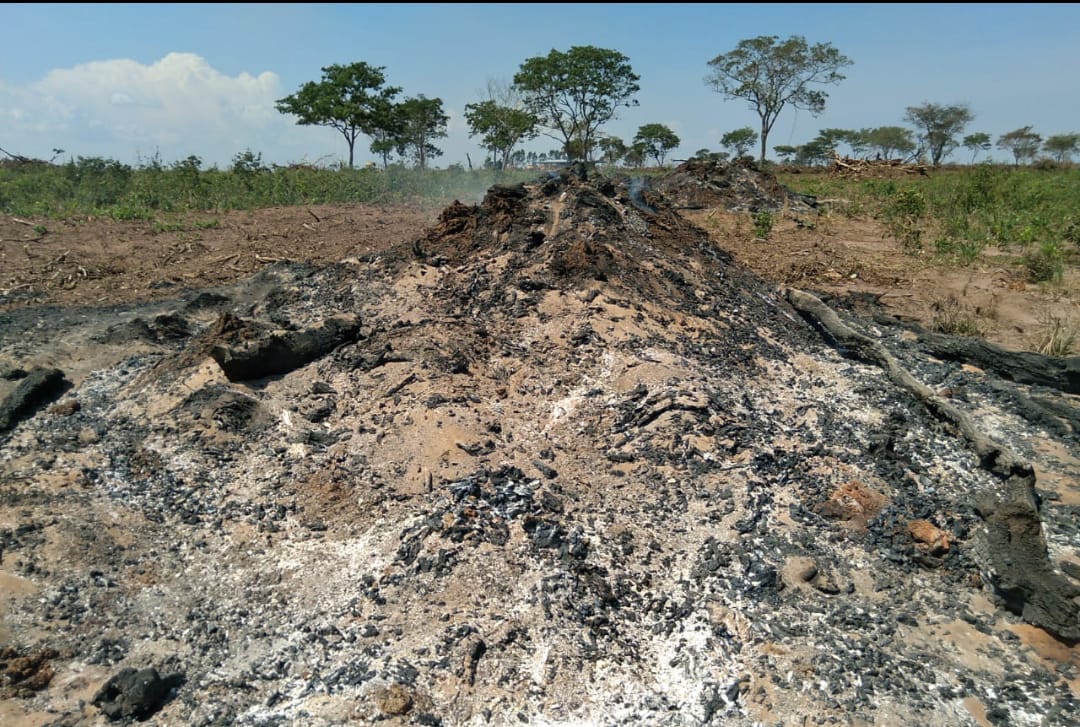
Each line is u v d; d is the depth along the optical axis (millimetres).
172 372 6152
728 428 5309
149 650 3711
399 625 3766
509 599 3887
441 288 7051
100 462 5215
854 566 4312
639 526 4496
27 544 4289
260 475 4988
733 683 3479
